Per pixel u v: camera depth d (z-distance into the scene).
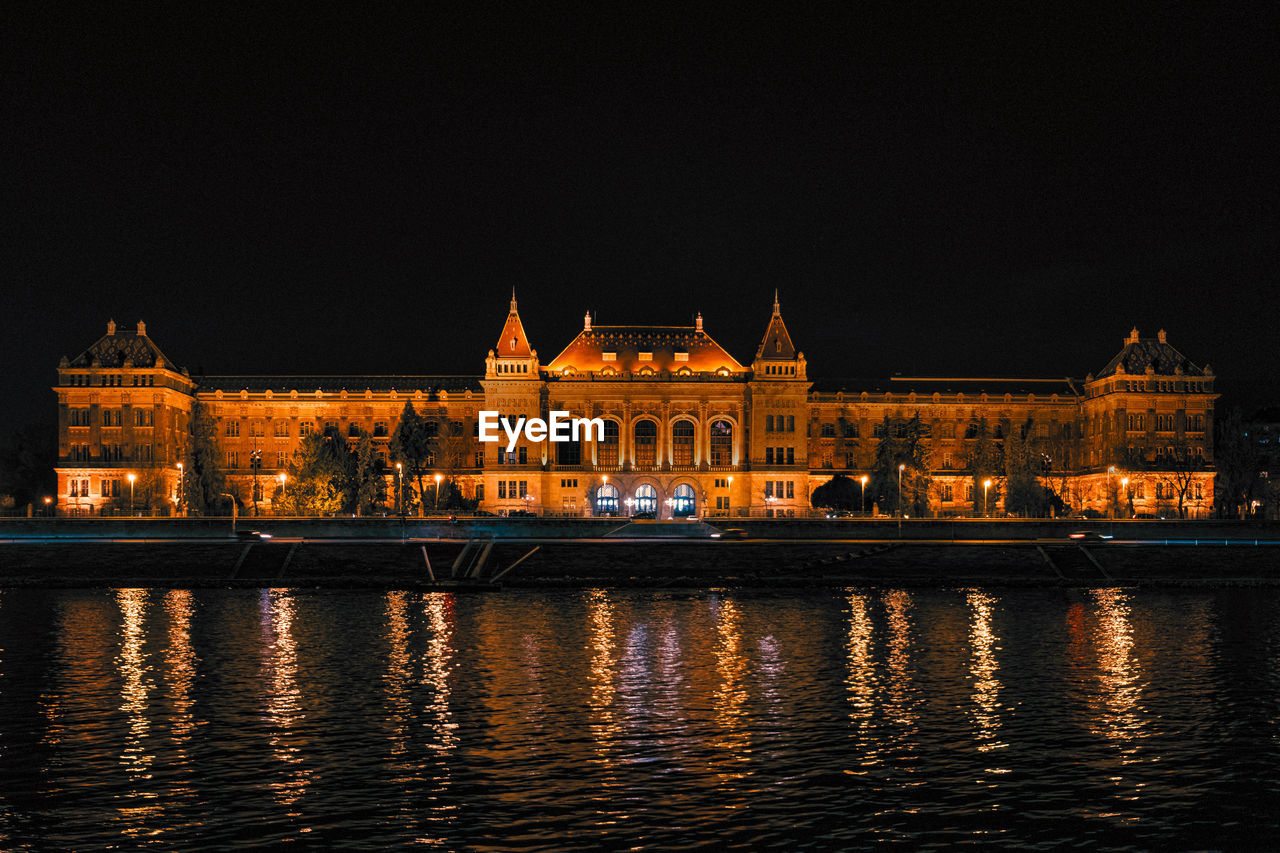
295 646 83.62
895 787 48.81
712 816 45.19
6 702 64.88
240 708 63.38
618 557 134.00
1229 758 53.22
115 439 199.50
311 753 54.06
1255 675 72.75
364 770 51.28
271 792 48.12
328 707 63.66
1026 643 85.19
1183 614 101.19
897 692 67.75
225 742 56.03
